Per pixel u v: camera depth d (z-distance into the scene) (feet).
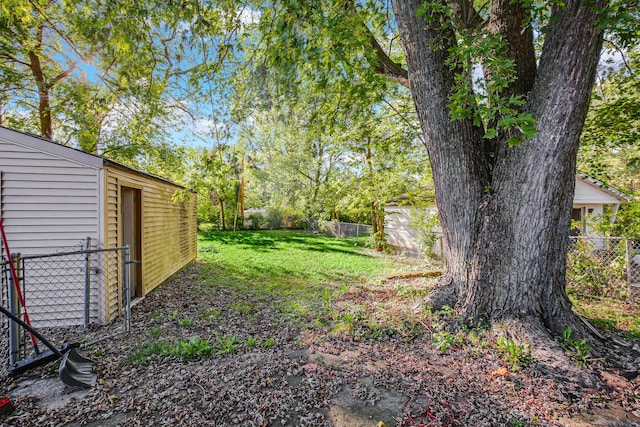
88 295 13.76
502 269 11.70
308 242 51.47
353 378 9.18
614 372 9.29
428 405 7.88
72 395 8.38
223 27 15.49
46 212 13.91
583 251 18.39
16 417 7.41
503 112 9.43
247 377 9.20
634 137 20.61
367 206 42.45
